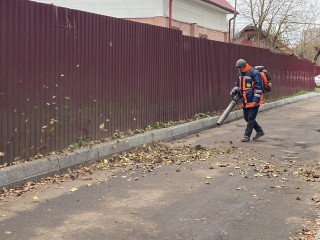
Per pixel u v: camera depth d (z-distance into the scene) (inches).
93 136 264.8
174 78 360.8
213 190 198.4
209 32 743.7
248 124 321.7
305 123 426.9
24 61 212.1
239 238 144.2
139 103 312.2
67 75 241.3
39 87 221.8
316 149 294.8
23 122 212.4
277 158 267.0
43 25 223.3
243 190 198.5
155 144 297.1
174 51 358.9
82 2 591.5
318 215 166.7
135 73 306.2
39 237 143.5
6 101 202.4
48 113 228.1
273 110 559.2
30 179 202.4
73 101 246.7
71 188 198.7
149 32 321.4
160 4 570.6
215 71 439.2
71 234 146.5
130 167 239.1
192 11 671.1
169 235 146.2
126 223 157.0
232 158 264.2
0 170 191.2
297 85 812.0
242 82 320.2
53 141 232.2
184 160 256.8
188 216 164.4
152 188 201.0
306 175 225.6
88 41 257.6
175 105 363.9
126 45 294.7
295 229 152.6
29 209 170.2
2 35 199.6
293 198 187.5
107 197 187.0
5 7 200.8
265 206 176.6
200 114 405.4
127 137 283.0
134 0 577.6
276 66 672.4
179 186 204.7
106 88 275.4
